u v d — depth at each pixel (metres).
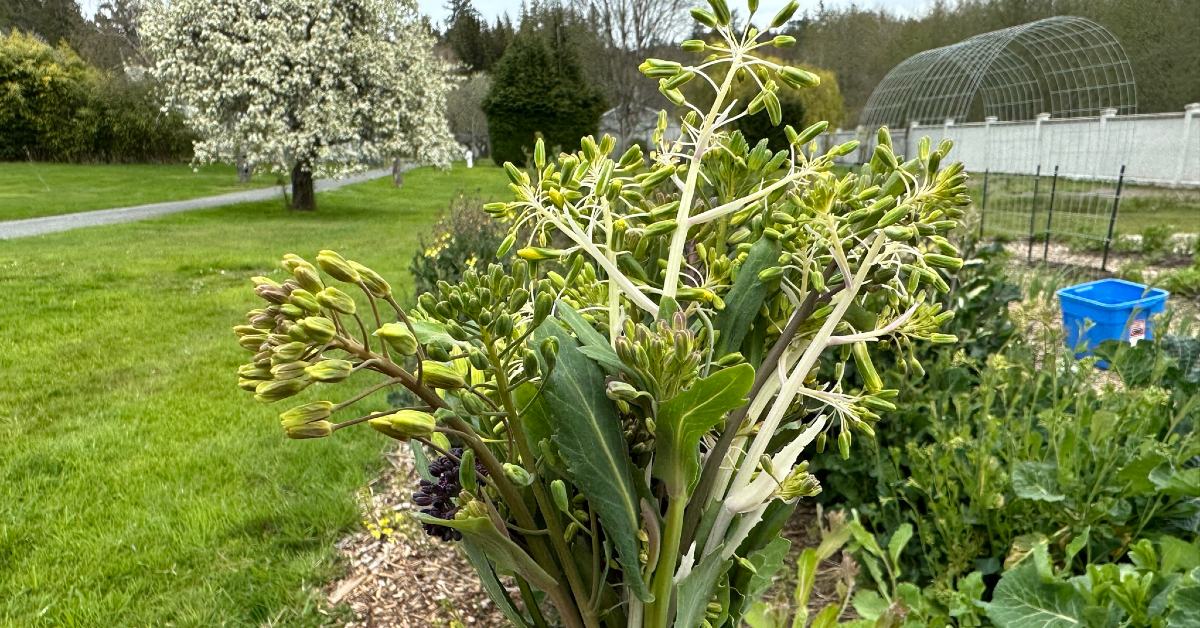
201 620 2.49
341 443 3.89
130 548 2.93
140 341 5.96
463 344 0.66
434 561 2.88
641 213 0.79
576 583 0.74
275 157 16.73
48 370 5.21
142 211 16.95
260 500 3.27
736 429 0.74
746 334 0.81
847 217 0.72
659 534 0.70
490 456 0.67
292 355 0.56
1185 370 3.21
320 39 16.47
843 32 30.61
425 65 18.55
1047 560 1.76
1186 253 9.73
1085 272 8.91
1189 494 1.98
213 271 9.21
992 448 2.47
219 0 16.25
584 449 0.66
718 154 0.85
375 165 19.92
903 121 20.53
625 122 26.41
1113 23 22.98
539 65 31.94
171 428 4.14
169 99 17.48
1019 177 17.77
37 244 11.29
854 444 2.91
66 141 29.30
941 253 0.81
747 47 0.77
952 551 2.35
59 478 3.50
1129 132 16.73
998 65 19.66
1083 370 2.79
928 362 3.27
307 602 2.59
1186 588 1.42
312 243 11.88
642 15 25.33
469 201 9.05
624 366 0.65
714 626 0.83
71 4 39.50
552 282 0.87
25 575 2.75
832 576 2.66
